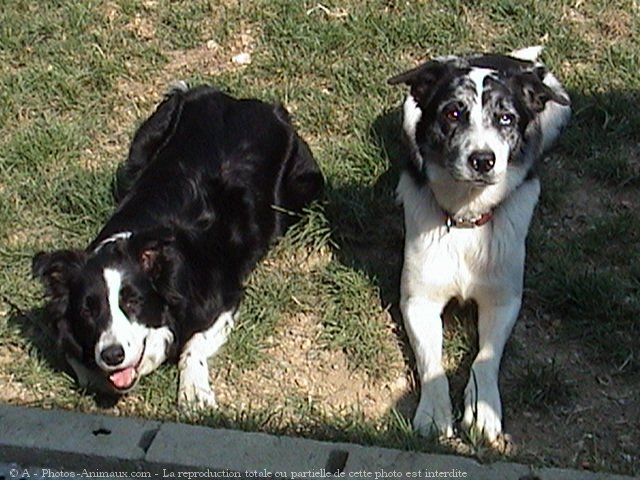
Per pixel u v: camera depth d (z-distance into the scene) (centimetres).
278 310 207
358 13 269
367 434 182
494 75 194
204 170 216
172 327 193
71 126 245
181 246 199
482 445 182
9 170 235
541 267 214
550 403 190
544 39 262
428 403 187
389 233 221
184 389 193
